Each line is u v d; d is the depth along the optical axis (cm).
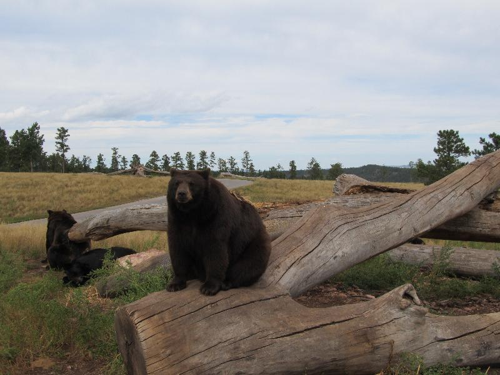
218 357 385
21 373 482
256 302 442
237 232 471
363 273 842
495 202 905
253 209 508
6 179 4894
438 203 750
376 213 686
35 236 1365
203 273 487
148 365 371
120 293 746
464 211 784
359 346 429
